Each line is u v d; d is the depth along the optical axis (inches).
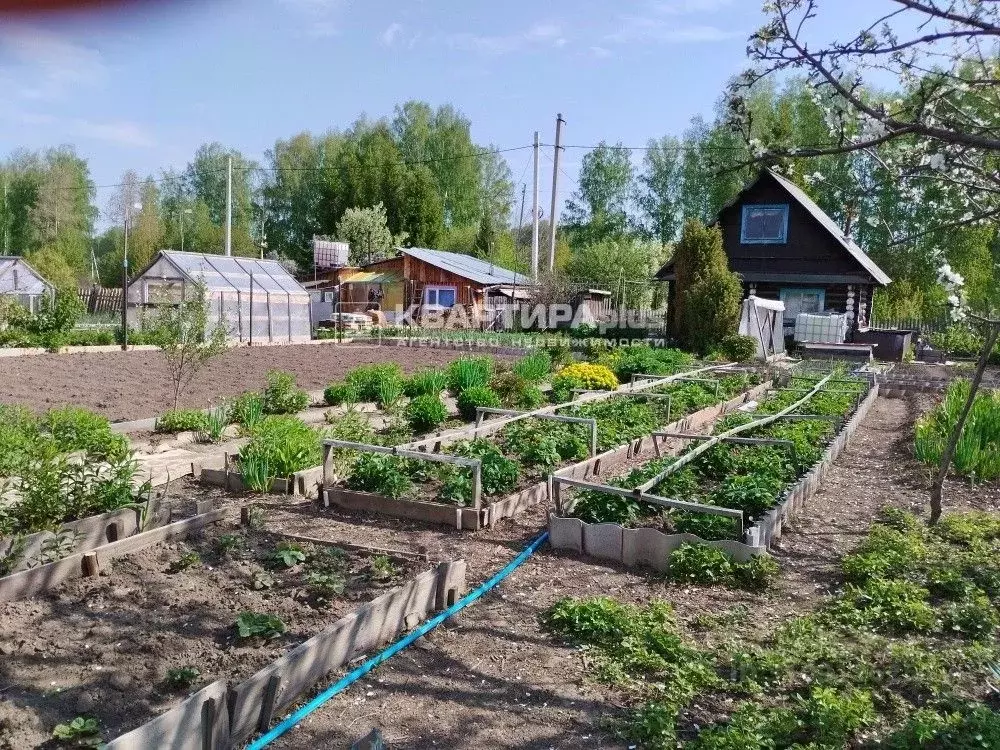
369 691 169.5
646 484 284.0
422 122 2746.1
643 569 251.9
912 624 205.9
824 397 582.6
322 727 154.9
